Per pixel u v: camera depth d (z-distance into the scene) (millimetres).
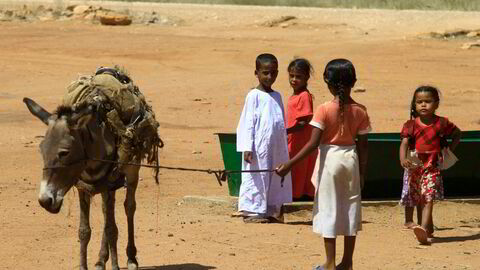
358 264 16094
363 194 21750
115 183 14477
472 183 22094
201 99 41469
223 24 69562
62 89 45000
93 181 14227
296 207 20484
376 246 17656
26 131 33969
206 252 16906
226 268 15719
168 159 28375
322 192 14516
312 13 73312
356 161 14500
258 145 19656
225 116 37750
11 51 56719
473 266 16109
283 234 18578
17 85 46156
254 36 62406
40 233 18453
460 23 64062
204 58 53656
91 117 13914
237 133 19938
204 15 73812
